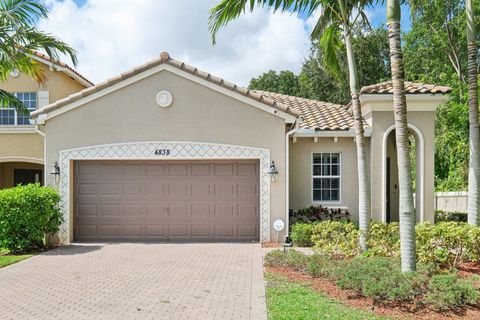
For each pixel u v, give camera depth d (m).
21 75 20.84
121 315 7.43
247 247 14.05
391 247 10.99
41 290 9.08
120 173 15.40
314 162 17.02
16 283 9.69
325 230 12.20
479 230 10.22
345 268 9.04
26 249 13.94
